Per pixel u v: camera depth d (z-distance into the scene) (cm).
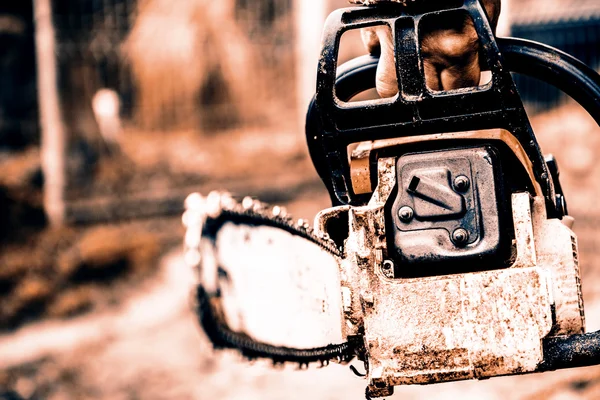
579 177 973
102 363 752
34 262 1042
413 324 117
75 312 938
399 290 118
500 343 115
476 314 116
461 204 119
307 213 1154
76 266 1021
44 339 859
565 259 121
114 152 1277
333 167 127
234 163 1330
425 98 120
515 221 118
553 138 1032
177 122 1379
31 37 1510
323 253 124
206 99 1394
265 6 1434
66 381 722
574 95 128
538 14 1112
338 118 124
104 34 1321
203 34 1397
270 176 1316
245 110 1410
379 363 118
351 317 121
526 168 121
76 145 1234
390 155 126
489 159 119
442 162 121
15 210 1143
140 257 1048
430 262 119
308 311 127
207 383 655
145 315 882
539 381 411
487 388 438
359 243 120
